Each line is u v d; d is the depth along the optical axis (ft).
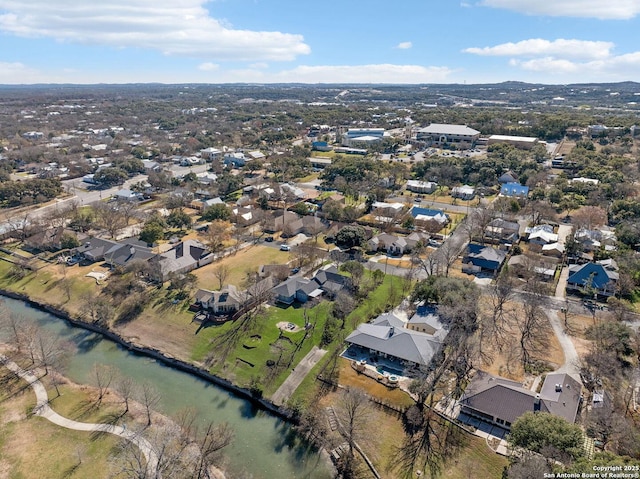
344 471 182.19
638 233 390.63
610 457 149.69
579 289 320.50
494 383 209.97
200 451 189.37
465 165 653.71
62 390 229.66
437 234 438.81
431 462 182.80
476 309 276.62
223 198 570.46
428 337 249.55
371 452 189.67
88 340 279.69
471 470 177.68
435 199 561.43
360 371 236.63
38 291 334.65
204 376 244.63
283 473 183.21
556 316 290.15
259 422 211.61
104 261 377.09
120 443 192.95
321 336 268.82
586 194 527.81
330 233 431.02
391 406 212.84
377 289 327.26
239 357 252.83
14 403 218.18
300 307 304.50
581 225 425.28
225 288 310.24
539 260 356.59
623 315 279.90
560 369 235.81
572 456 156.04
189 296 314.76
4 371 242.58
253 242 426.10
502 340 263.29
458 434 195.31
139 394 227.40
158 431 200.54
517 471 155.22
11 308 320.09
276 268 340.80
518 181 605.73
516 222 446.60
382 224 457.68
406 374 232.94
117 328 286.66
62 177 655.35
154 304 306.55
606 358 226.17
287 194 549.54
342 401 212.43
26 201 532.73
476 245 391.86
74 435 197.67
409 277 339.57
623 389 214.90
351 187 572.51
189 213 513.45
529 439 166.50
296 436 202.49
